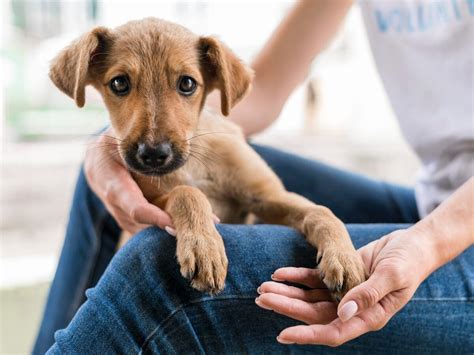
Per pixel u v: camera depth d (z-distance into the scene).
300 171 0.62
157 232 0.40
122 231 0.58
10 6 1.85
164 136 0.47
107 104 0.52
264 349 0.39
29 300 0.83
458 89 0.55
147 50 0.51
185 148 0.48
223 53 0.52
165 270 0.38
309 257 0.42
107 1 1.88
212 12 1.84
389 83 0.59
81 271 0.58
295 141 1.68
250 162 0.54
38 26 1.86
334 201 0.61
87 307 0.37
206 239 0.40
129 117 0.49
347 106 1.90
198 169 0.53
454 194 0.42
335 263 0.39
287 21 0.66
